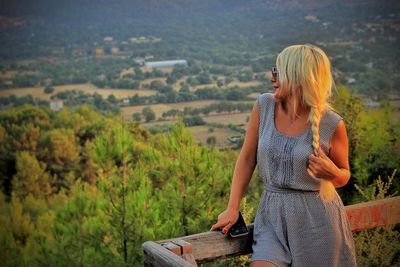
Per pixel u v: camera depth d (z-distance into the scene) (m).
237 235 2.34
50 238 6.43
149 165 6.03
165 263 2.01
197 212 5.80
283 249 2.25
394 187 6.05
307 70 2.21
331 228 2.25
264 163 2.32
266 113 2.36
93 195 6.13
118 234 5.78
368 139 6.73
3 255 6.72
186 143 6.11
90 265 5.76
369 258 4.08
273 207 2.29
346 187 6.54
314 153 2.22
